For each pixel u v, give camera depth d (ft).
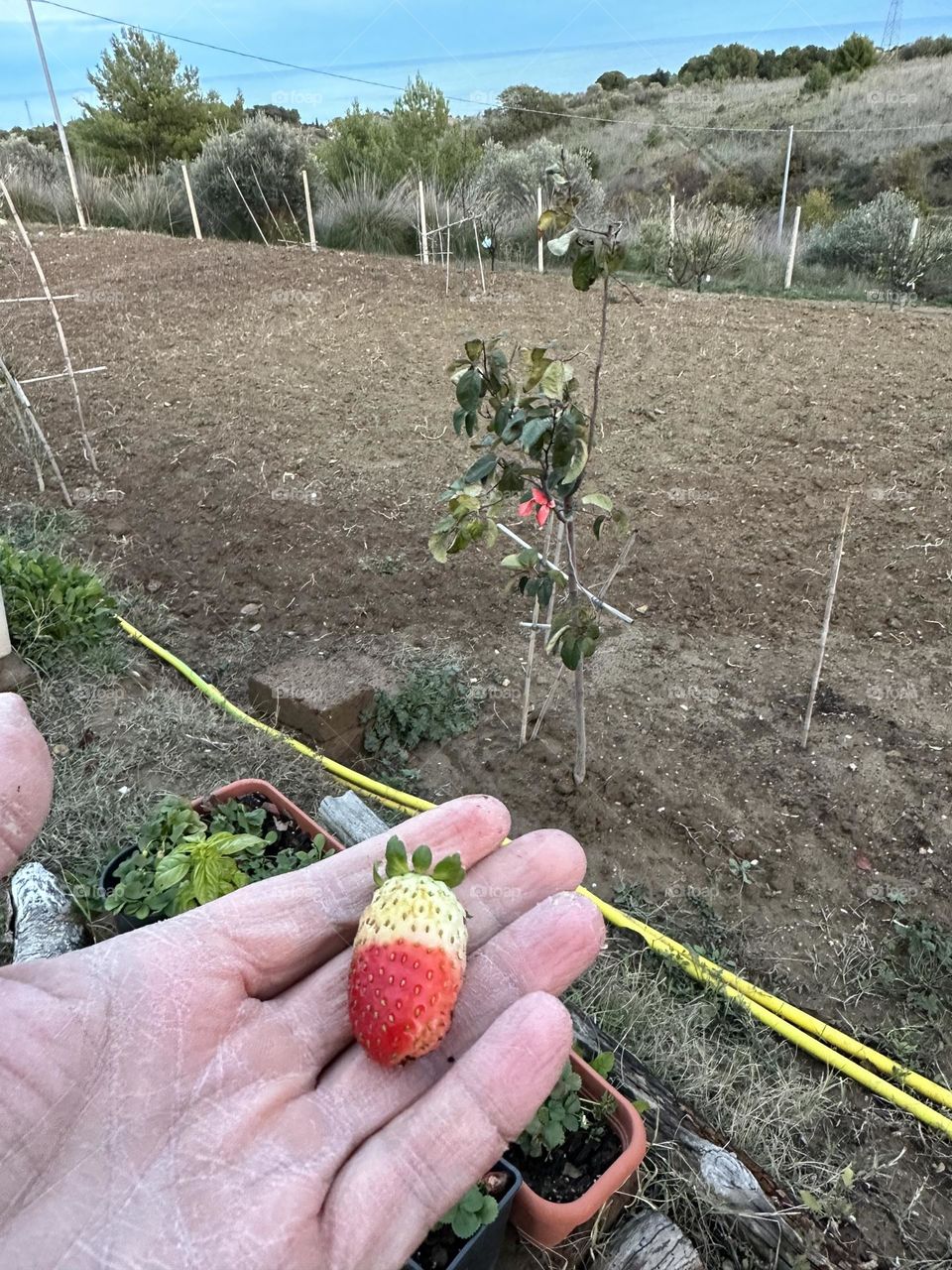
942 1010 8.18
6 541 13.87
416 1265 5.15
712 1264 6.15
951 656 12.28
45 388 22.59
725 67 88.48
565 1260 5.96
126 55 58.54
